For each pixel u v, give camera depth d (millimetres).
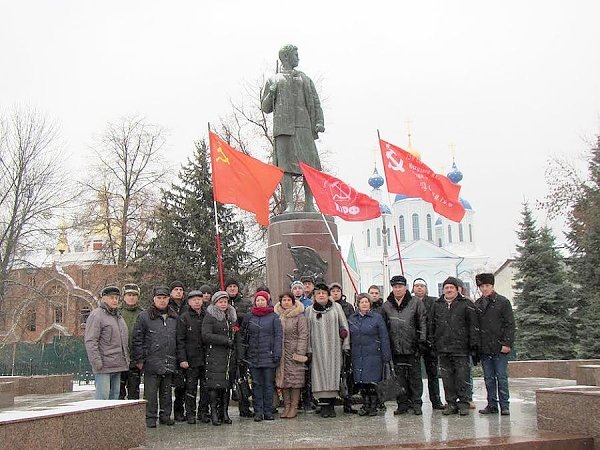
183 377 9734
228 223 29500
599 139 29172
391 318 9766
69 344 31531
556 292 30047
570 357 29828
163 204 29812
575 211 29094
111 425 6680
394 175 13461
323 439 7305
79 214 35375
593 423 6727
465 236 75062
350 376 10492
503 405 9312
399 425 8367
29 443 5543
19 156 31578
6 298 35688
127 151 36844
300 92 14680
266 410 9477
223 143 12578
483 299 9602
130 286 10117
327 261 13383
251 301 10961
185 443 7289
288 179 14508
